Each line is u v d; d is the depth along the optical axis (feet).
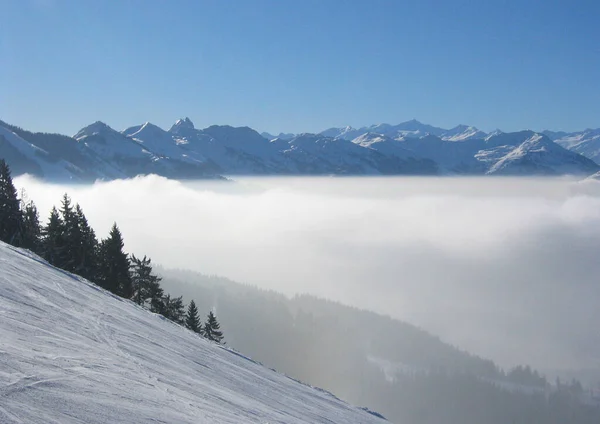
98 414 21.40
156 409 25.52
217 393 38.11
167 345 49.90
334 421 49.16
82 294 57.31
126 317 55.36
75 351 31.63
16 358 25.31
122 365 33.09
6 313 35.09
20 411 18.93
